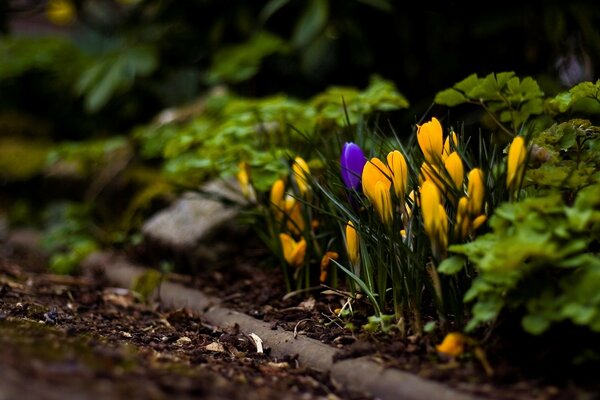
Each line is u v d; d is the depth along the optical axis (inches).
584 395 57.3
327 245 97.1
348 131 100.4
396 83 159.9
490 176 76.7
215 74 154.0
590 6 140.4
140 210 142.9
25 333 70.1
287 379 67.2
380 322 74.8
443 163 71.1
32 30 307.7
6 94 228.8
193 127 131.3
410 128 150.9
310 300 93.7
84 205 164.9
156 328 90.9
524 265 61.2
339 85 165.5
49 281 123.2
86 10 221.3
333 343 75.4
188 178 132.4
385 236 76.5
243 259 119.9
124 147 167.6
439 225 67.2
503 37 150.6
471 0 146.2
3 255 158.9
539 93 85.4
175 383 57.6
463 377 61.7
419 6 149.4
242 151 108.4
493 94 86.8
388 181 74.4
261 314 91.9
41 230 187.0
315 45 144.6
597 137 79.9
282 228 103.5
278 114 115.5
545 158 75.6
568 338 65.1
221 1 163.3
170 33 173.3
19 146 205.6
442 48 151.1
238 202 115.4
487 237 63.8
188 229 123.0
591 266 60.2
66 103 215.8
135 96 189.2
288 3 153.3
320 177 95.3
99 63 169.3
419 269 70.8
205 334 88.7
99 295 113.0
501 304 61.3
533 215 61.2
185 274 121.0
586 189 65.4
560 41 150.3
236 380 64.3
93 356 62.5
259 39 150.9
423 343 69.2
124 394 52.6
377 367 65.2
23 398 48.7
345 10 146.3
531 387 59.8
